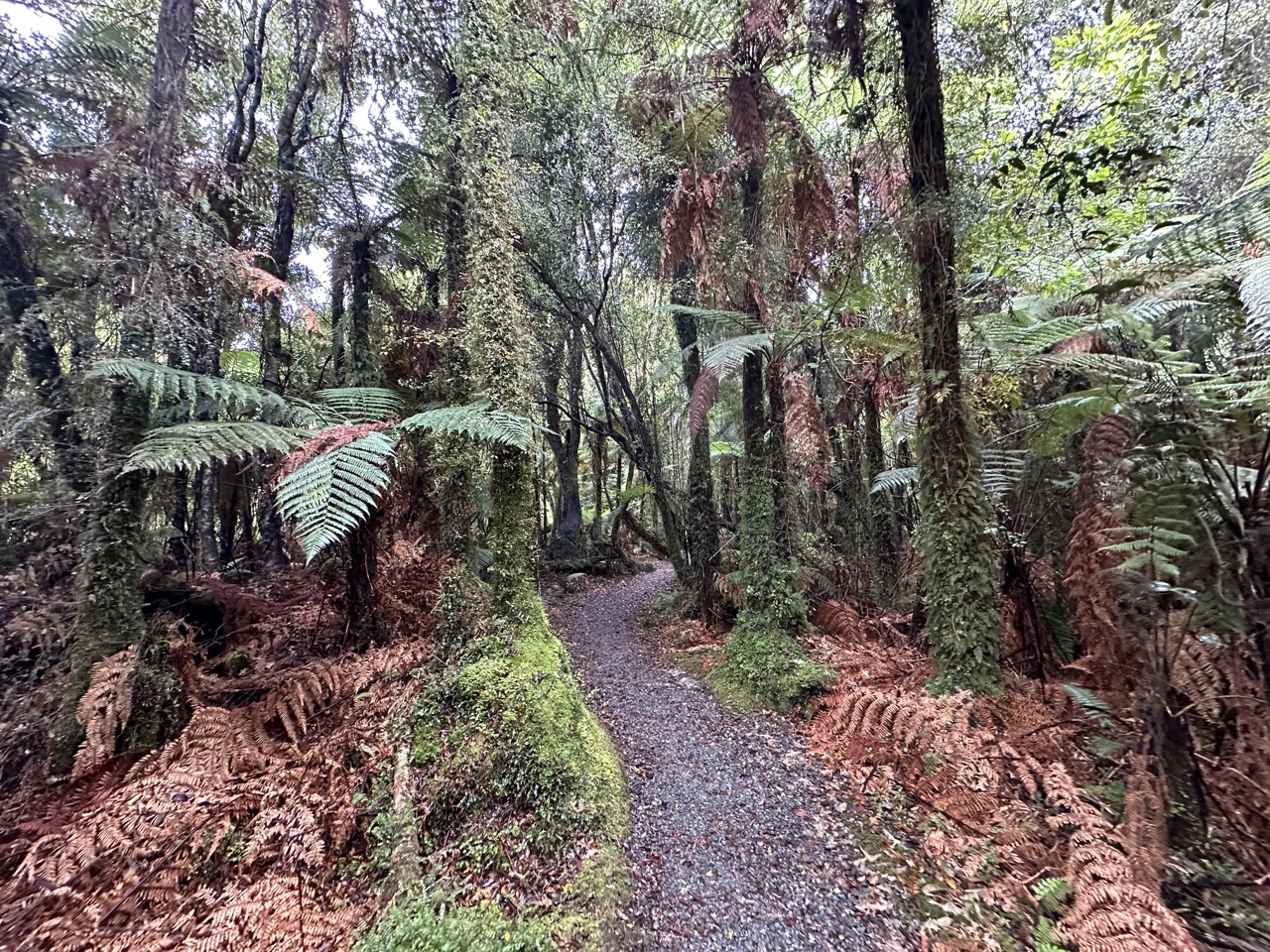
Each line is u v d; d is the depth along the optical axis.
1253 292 2.55
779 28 4.56
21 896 2.25
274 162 6.50
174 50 3.29
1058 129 4.50
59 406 3.53
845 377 7.26
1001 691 3.33
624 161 6.41
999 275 4.65
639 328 11.62
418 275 6.82
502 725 2.92
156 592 4.35
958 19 4.79
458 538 4.41
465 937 2.08
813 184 5.25
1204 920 1.94
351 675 3.70
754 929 2.26
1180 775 2.28
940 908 2.29
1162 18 4.73
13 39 3.96
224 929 2.16
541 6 4.76
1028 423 4.54
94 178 3.28
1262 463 2.34
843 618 5.36
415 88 5.58
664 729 4.12
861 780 3.21
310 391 5.02
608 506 19.09
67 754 2.99
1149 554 2.32
